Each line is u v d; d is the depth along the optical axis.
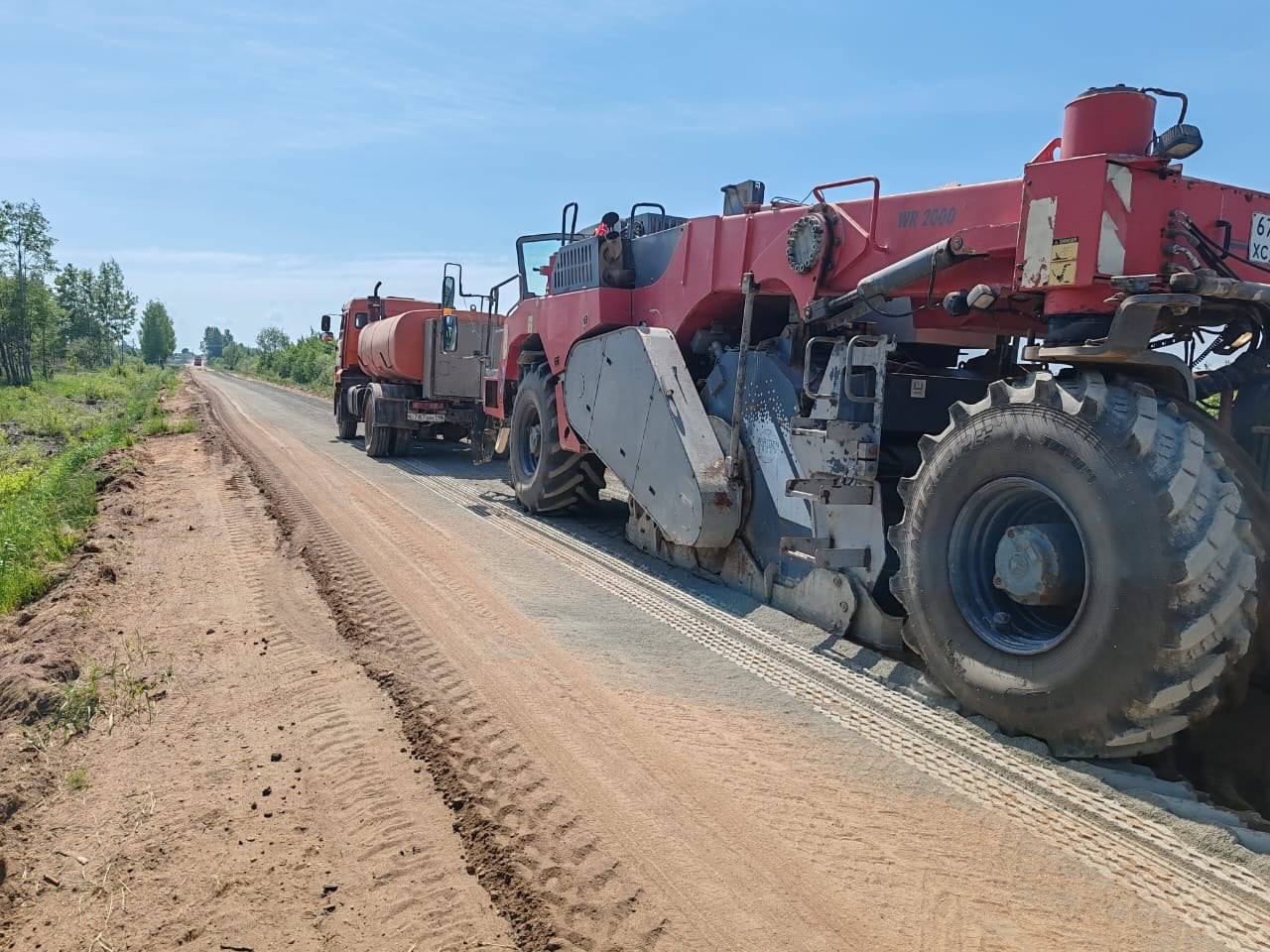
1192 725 3.72
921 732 4.15
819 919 2.79
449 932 2.79
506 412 11.06
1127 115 4.09
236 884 3.09
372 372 17.16
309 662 5.11
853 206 5.70
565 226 9.56
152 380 56.81
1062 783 3.60
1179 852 3.13
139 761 4.04
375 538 8.00
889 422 5.46
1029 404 3.95
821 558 5.41
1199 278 3.73
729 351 6.80
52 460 17.81
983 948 2.65
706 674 4.90
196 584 6.75
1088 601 3.63
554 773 3.72
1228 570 3.34
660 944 2.68
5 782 3.86
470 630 5.55
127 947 2.80
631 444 7.32
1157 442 3.53
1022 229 4.27
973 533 4.32
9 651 5.54
